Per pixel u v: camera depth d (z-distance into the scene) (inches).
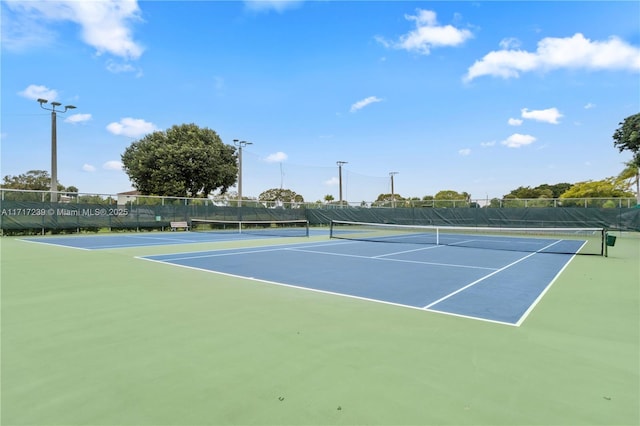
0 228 684.1
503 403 95.7
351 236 775.1
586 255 453.1
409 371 114.7
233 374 111.8
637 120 921.5
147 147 1348.4
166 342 138.7
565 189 2509.8
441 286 250.2
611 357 127.0
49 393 99.7
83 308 186.5
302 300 207.0
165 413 90.1
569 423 86.8
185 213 942.4
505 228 867.4
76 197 786.2
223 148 1460.4
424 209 1053.2
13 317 170.4
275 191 2217.0
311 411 91.4
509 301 209.0
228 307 190.4
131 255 411.5
